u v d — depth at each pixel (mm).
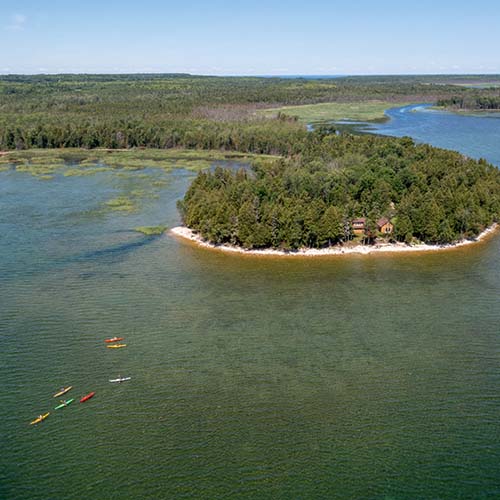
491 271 121250
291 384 78812
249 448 66062
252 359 85375
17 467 63156
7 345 88625
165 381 79562
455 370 82375
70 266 123312
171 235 146750
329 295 108812
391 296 108250
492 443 66812
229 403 74562
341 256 130875
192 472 62406
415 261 127750
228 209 136500
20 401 74688
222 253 132750
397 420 71062
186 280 115812
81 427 69750
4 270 120312
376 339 91562
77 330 93938
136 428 69562
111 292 109375
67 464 63562
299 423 70500
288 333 93500
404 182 166500
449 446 66375
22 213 168750
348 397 75875
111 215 166750
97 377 80562
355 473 62281
